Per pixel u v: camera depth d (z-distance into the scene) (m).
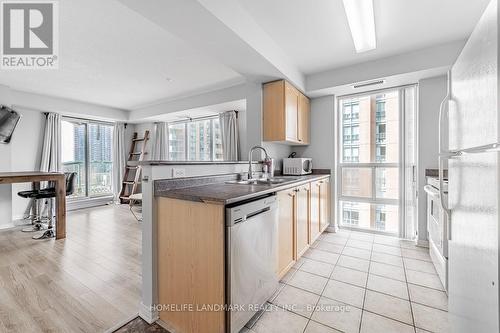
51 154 4.45
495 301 0.75
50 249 2.69
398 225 3.08
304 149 3.61
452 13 1.88
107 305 1.65
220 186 1.85
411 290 1.86
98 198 5.27
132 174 5.79
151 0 1.38
